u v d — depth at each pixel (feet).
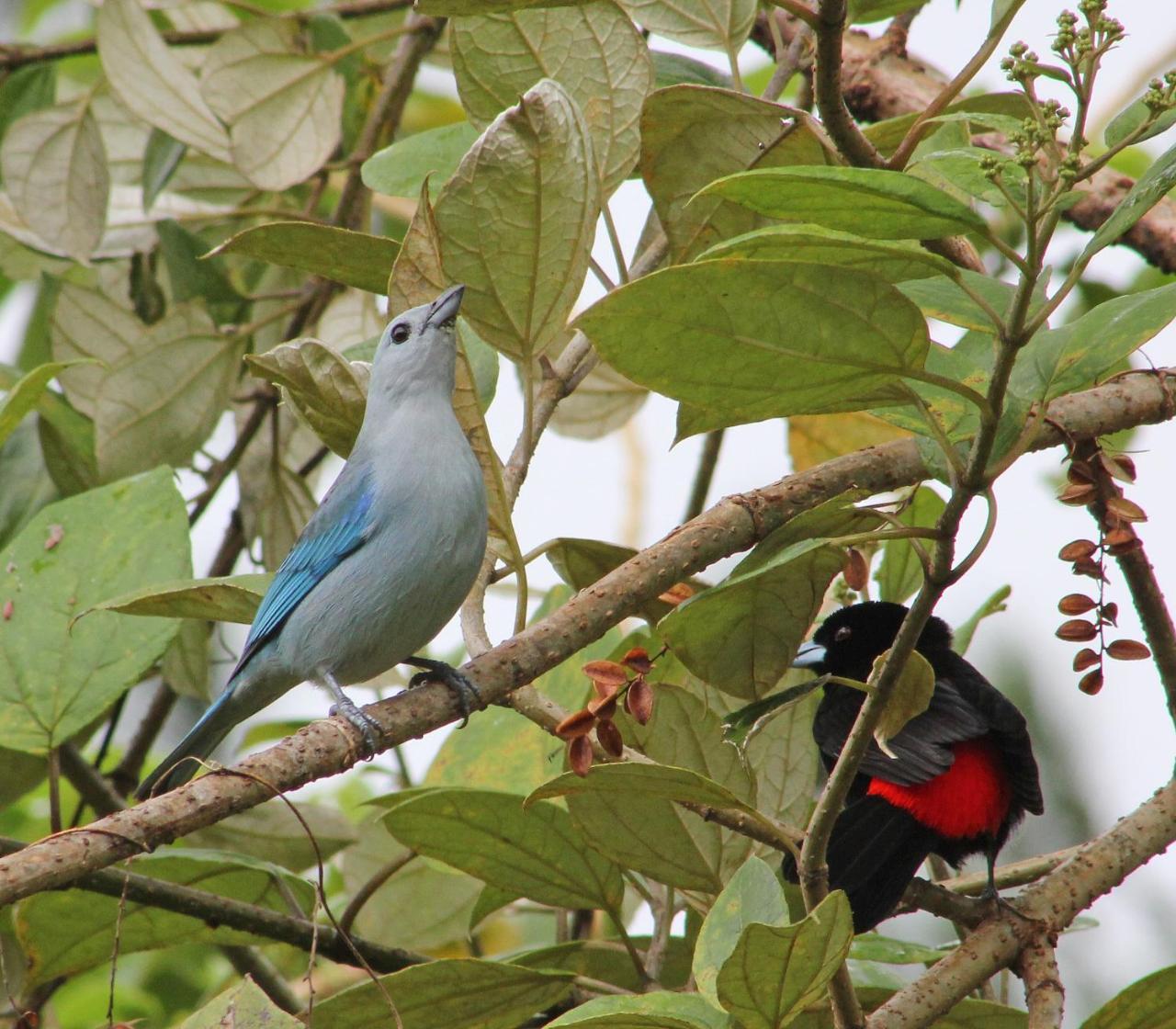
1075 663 27.20
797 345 20.33
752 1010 22.04
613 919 30.86
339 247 28.78
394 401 31.24
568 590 37.91
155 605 29.48
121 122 50.78
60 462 45.01
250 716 34.01
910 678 24.86
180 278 46.16
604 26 30.58
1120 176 39.42
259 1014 21.48
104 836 19.98
